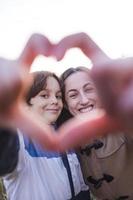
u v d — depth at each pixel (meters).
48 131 0.27
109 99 0.26
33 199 1.25
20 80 0.26
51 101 1.20
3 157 0.44
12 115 0.26
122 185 1.24
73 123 0.28
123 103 0.26
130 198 1.27
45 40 0.30
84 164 1.30
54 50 0.30
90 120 0.27
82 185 1.35
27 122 0.27
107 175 1.22
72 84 1.16
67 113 1.24
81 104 1.09
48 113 1.19
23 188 1.25
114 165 1.19
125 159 1.17
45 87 1.18
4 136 0.42
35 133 0.27
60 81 1.22
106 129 0.27
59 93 1.22
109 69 0.26
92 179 1.28
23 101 0.27
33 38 0.30
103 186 1.27
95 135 0.27
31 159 1.23
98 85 0.27
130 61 0.26
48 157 1.26
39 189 1.25
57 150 0.27
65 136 0.27
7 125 0.26
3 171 0.46
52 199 1.26
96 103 0.27
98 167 1.23
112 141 1.16
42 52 0.29
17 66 0.27
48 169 1.26
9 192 1.29
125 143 1.14
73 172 1.31
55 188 1.27
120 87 0.26
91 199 1.40
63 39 0.30
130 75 0.26
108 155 1.17
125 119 0.26
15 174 1.22
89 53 0.29
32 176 1.24
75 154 1.30
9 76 0.26
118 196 1.27
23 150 1.17
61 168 1.30
